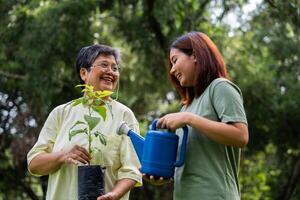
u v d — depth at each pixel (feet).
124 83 35.70
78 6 31.55
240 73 34.32
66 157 11.04
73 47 31.58
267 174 40.47
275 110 35.04
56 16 31.60
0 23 33.76
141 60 35.78
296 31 32.63
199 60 10.35
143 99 38.14
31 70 32.32
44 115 35.96
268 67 35.24
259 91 34.78
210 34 32.89
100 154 11.29
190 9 33.14
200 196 10.03
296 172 37.99
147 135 10.41
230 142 9.86
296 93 35.19
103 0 32.78
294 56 35.45
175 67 10.55
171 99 39.04
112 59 11.95
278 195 40.14
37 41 31.76
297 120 35.27
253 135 35.40
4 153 38.83
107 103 11.53
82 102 11.15
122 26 34.68
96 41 33.45
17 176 39.17
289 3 29.14
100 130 11.44
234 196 10.13
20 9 33.01
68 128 11.57
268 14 33.04
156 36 34.37
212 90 10.23
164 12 33.22
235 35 34.99
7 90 37.45
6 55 35.40
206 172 10.08
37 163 11.38
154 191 40.70
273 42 35.04
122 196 11.18
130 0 34.22
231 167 10.32
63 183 11.35
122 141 11.51
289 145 36.09
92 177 10.77
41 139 11.71
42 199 42.27
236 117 9.93
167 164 10.23
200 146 10.19
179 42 10.59
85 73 12.03
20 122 37.50
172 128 10.01
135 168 11.44
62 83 32.53
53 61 31.71
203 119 9.88
